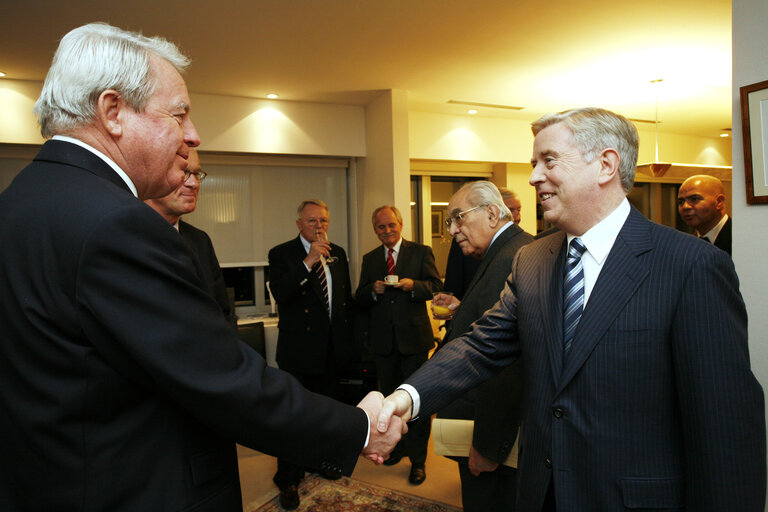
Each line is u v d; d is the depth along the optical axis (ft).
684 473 2.90
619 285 3.00
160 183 2.74
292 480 8.00
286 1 7.83
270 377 2.58
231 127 12.81
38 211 2.26
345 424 2.86
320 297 8.76
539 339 3.40
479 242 5.42
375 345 9.52
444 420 5.04
